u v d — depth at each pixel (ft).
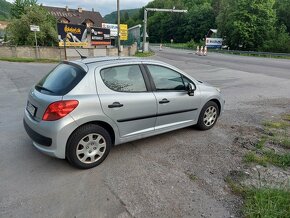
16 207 9.16
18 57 75.15
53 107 10.67
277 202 9.25
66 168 11.85
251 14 154.20
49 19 105.29
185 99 14.99
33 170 11.62
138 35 134.92
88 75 11.53
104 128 12.29
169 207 9.34
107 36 93.56
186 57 94.53
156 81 13.82
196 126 16.96
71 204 9.40
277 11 175.42
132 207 9.30
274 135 16.58
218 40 169.68
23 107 22.18
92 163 11.88
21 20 93.35
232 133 16.80
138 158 13.03
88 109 11.18
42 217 8.71
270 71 53.16
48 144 11.00
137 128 13.26
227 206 9.43
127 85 12.66
